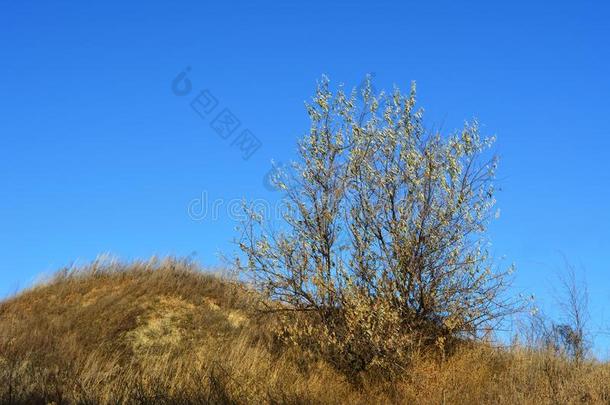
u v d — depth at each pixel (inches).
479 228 496.7
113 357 479.2
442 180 489.4
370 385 475.5
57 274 642.8
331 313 504.4
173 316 553.0
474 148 498.6
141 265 660.7
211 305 589.3
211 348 507.5
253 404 397.4
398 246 495.2
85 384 401.4
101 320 539.5
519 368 473.1
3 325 523.2
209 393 396.8
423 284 498.3
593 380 440.1
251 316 573.6
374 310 479.8
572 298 522.0
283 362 486.0
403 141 504.7
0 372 405.1
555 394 430.3
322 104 512.1
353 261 497.4
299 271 508.4
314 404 410.3
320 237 502.9
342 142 510.0
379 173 505.0
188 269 660.1
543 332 518.6
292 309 520.1
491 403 422.0
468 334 514.0
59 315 553.9
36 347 478.0
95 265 656.4
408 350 483.5
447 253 496.7
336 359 502.0
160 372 441.1
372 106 510.0
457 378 463.5
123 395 383.6
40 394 368.5
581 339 510.9
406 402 436.1
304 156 514.9
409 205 499.5
